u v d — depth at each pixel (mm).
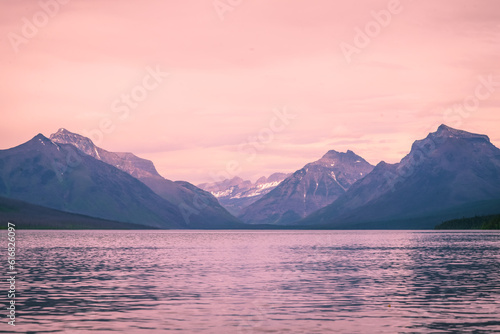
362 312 40438
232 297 47969
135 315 39375
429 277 64125
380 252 121812
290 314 39688
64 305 43594
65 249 136125
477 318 37969
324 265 82812
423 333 33406
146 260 95312
